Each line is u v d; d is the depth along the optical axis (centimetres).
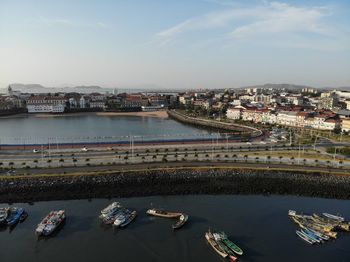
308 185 11206
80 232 8050
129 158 13488
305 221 8638
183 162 12938
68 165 12206
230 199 10275
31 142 19288
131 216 8756
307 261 6956
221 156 14188
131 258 6931
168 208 9444
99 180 10838
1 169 11600
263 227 8438
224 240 7550
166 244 7519
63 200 9894
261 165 12750
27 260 6850
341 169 12525
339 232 8344
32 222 8512
